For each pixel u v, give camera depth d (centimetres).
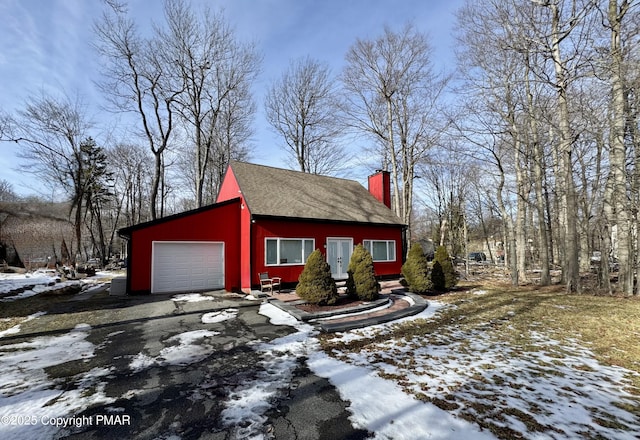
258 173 1521
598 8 808
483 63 1300
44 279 1539
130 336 627
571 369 455
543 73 1064
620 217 1085
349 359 498
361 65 2164
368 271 923
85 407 350
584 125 1134
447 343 580
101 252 2945
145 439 291
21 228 2153
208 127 2506
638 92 962
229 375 438
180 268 1216
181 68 2031
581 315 779
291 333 645
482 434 295
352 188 1855
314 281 855
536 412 335
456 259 2750
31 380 421
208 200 3056
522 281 1566
